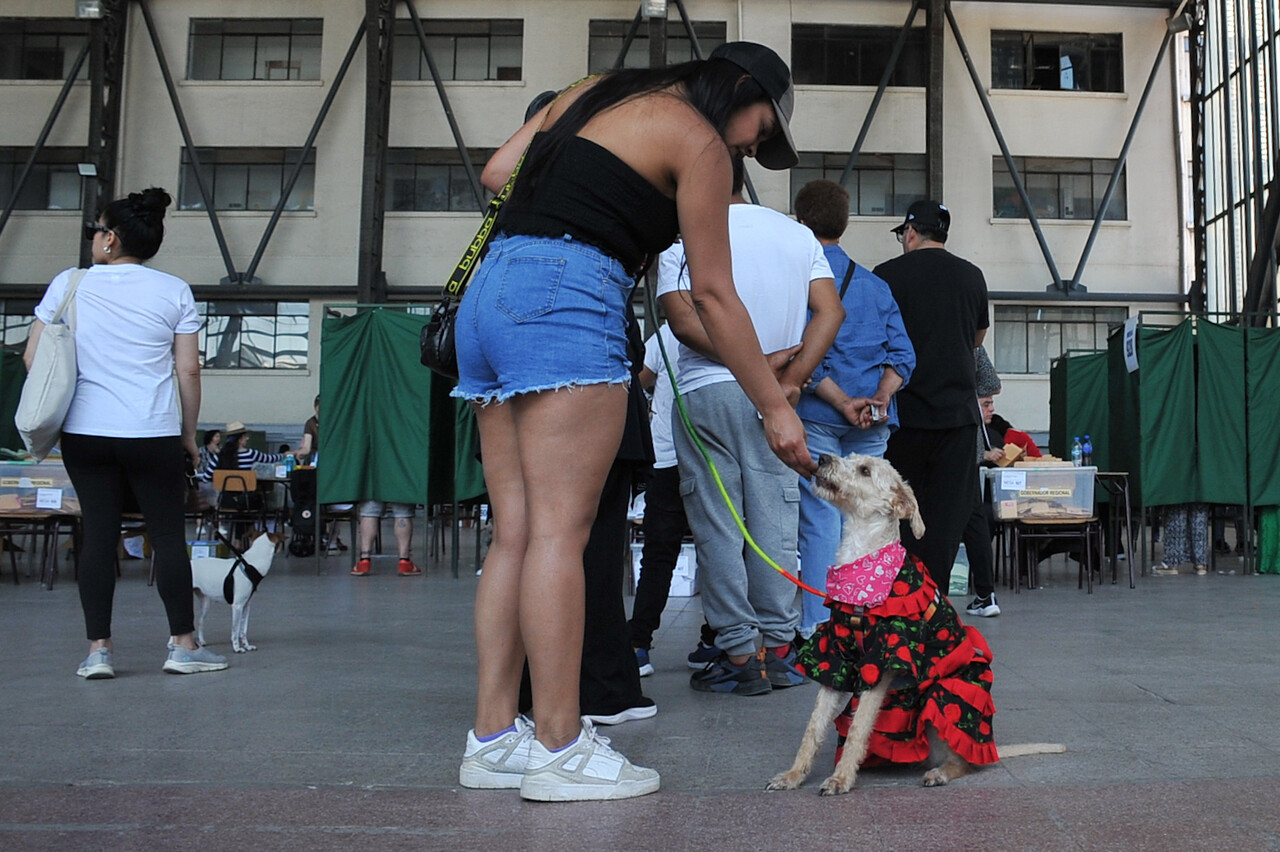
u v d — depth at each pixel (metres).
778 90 2.54
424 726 3.16
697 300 2.40
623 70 2.49
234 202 23.42
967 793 2.42
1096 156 23.48
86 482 4.09
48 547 8.23
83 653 4.72
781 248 3.80
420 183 23.52
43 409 3.93
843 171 23.23
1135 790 2.43
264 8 23.39
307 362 23.14
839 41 23.59
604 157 2.32
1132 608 6.74
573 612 2.39
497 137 23.44
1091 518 8.03
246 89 23.28
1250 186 20.62
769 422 2.50
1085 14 23.61
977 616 6.34
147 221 4.30
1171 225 23.45
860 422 4.11
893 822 2.19
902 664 2.42
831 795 2.41
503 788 2.46
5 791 2.41
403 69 23.66
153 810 2.27
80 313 4.10
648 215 2.37
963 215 23.31
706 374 3.76
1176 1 23.31
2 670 4.23
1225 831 2.11
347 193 23.08
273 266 23.03
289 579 8.88
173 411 4.23
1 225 22.39
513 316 2.32
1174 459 9.48
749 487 3.82
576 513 2.39
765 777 2.60
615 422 2.41
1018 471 8.00
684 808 2.30
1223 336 9.59
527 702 3.32
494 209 2.56
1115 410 10.27
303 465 12.50
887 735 2.59
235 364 23.17
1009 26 23.58
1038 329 23.56
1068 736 3.03
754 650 3.80
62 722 3.22
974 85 23.45
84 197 22.61
